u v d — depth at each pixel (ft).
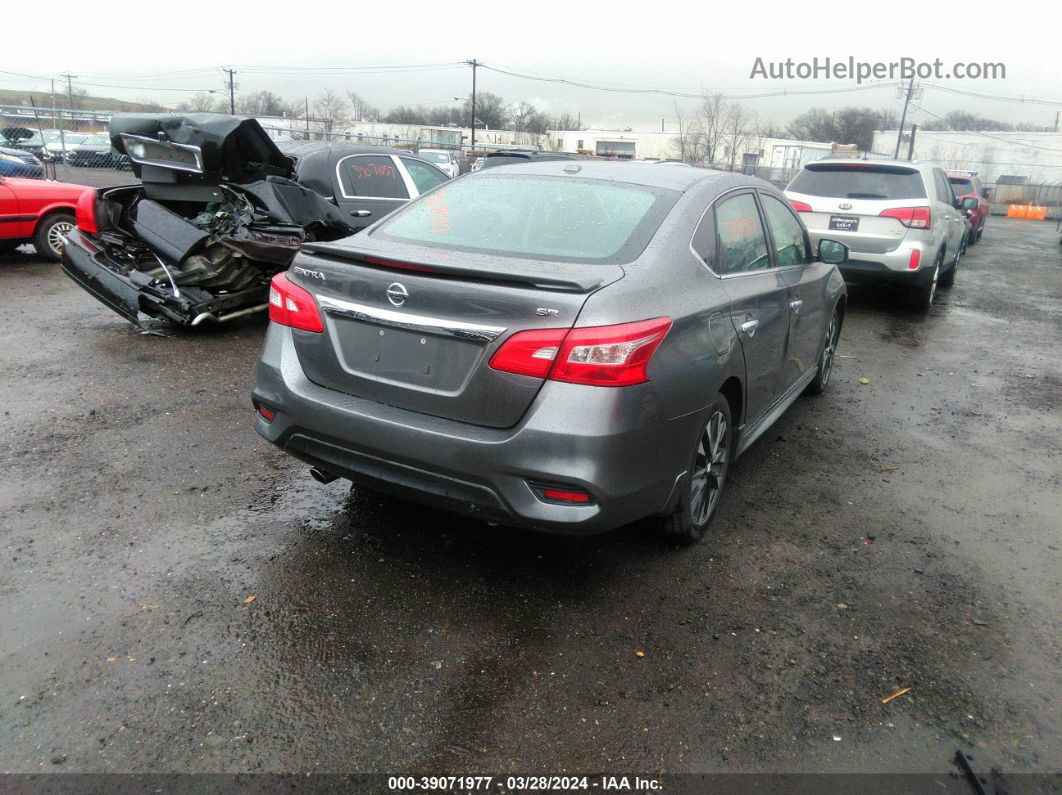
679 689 8.59
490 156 52.42
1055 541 12.60
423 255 10.09
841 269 29.71
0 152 54.03
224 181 21.53
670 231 10.61
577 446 8.57
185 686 8.20
